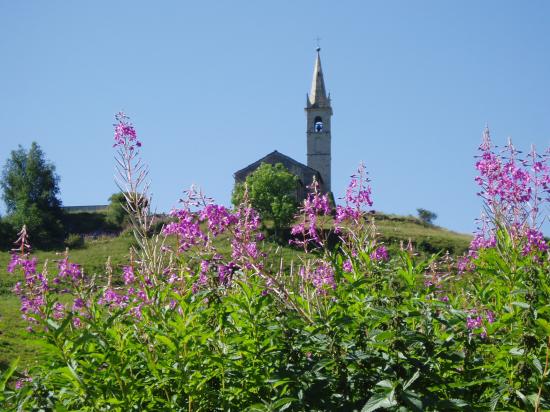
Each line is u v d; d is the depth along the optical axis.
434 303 6.00
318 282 7.96
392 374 5.58
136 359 6.34
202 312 6.18
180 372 5.68
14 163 103.62
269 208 58.88
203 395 5.85
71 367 5.64
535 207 8.48
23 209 84.00
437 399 5.42
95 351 6.01
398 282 6.30
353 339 6.05
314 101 121.44
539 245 7.75
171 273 7.55
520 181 8.52
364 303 6.36
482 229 9.16
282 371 5.79
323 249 8.46
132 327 6.70
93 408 5.73
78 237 71.19
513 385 5.41
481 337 6.45
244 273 7.38
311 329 6.07
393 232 51.97
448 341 5.75
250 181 62.53
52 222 83.62
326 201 8.62
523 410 5.07
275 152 99.81
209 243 7.88
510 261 7.05
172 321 6.10
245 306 6.13
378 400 5.12
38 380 6.26
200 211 7.85
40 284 7.45
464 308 7.56
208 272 7.27
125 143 8.41
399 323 5.58
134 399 5.82
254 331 6.12
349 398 5.74
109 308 7.48
